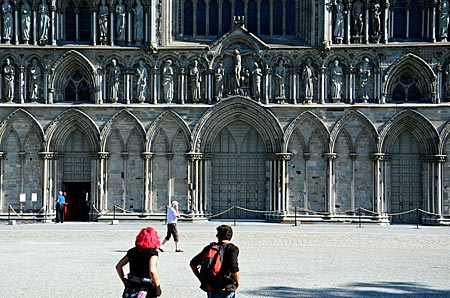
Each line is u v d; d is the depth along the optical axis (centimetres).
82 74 7350
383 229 6488
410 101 7144
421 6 7200
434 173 7019
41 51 7269
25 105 7194
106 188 7219
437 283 3422
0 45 7212
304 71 7169
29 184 7231
